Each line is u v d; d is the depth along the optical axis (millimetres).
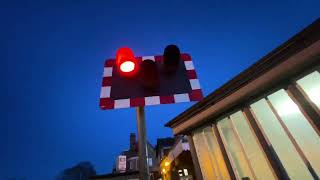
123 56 2359
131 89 2660
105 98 2594
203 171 6074
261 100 4707
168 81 2789
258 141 4605
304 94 3900
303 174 4379
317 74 3807
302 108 3912
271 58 4258
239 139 5035
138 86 2682
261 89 4527
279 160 4258
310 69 3820
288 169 4422
